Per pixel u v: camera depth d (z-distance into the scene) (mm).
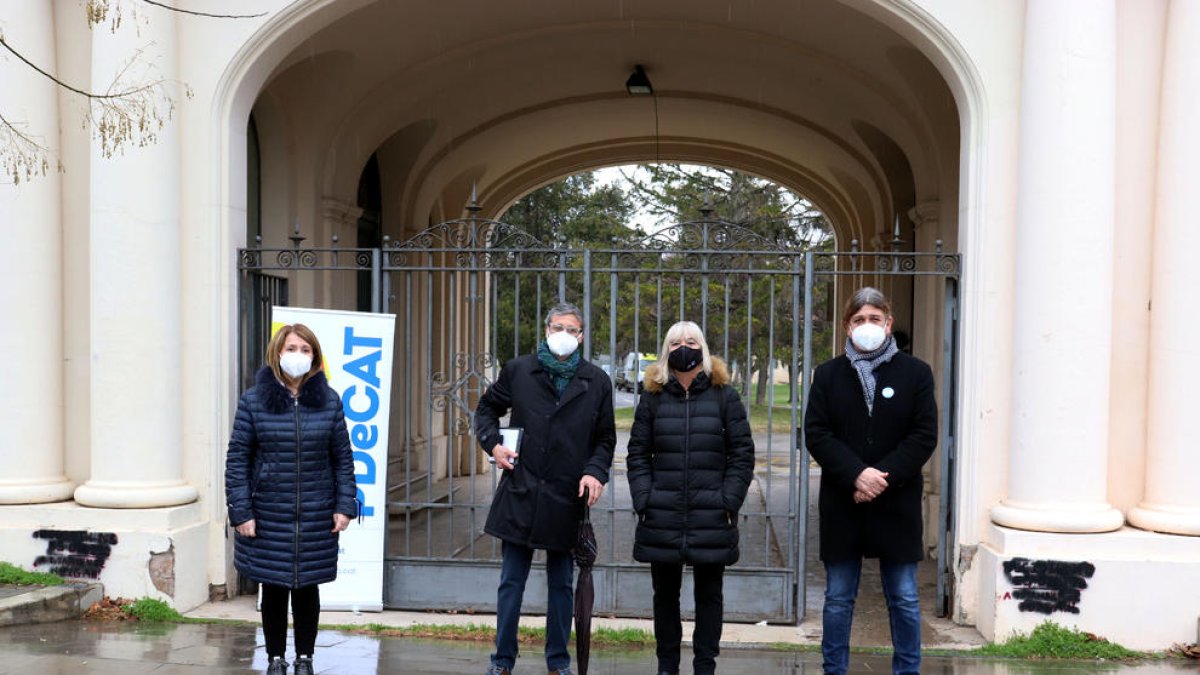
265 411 4605
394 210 11969
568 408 4859
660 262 6469
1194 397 6008
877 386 4613
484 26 9430
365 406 6547
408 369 6688
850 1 6668
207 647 5625
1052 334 6020
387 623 6340
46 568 6465
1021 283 6168
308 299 9172
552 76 11094
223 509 6824
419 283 12297
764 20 9312
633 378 6980
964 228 6500
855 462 4535
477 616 6586
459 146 12492
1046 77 6062
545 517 4789
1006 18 6398
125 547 6398
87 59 6898
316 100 9023
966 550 6395
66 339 6953
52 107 6801
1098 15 5996
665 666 4930
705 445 4766
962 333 6477
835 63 9773
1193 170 6004
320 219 9453
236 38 6750
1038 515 5996
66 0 6898
